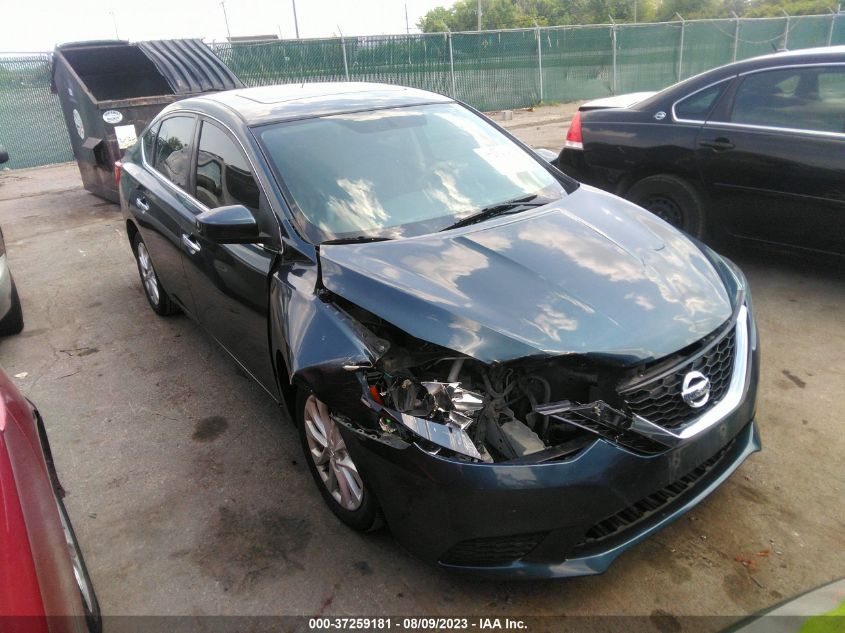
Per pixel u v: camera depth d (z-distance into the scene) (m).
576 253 2.79
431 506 2.25
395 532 2.45
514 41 17.16
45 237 7.65
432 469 2.20
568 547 2.25
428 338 2.32
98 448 3.57
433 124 3.79
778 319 4.54
